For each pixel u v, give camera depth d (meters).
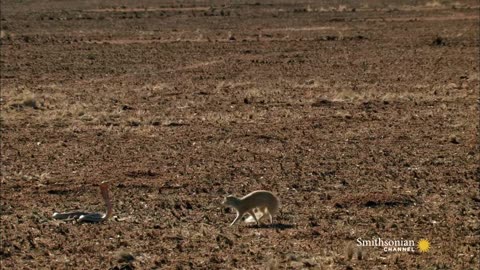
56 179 70.31
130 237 53.38
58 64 153.62
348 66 143.75
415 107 103.25
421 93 113.62
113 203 62.00
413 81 125.50
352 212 58.31
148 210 59.91
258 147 81.44
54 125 95.75
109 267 47.50
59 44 187.88
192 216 58.12
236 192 64.31
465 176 69.06
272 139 85.19
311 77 131.38
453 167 72.31
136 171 72.06
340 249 49.53
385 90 116.69
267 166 73.25
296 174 70.00
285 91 117.12
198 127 92.38
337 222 55.66
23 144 85.94
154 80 131.38
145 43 186.50
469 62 145.88
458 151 78.62
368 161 74.69
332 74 134.50
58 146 84.44
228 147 81.69
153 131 90.69
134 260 48.69
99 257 49.47
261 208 55.09
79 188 66.88
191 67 146.25
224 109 103.88
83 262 48.62
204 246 50.91
